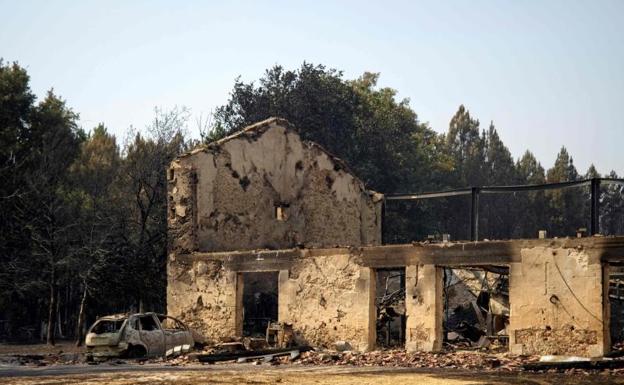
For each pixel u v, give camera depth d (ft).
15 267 141.18
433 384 62.49
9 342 142.51
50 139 173.99
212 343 106.63
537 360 79.51
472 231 105.91
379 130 208.85
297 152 128.77
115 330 93.91
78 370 79.46
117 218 130.93
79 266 127.24
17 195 142.00
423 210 216.13
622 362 71.46
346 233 134.41
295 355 87.92
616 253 79.77
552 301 83.10
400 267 95.61
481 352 91.09
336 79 209.56
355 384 62.85
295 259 101.96
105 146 212.43
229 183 118.73
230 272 107.76
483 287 116.06
